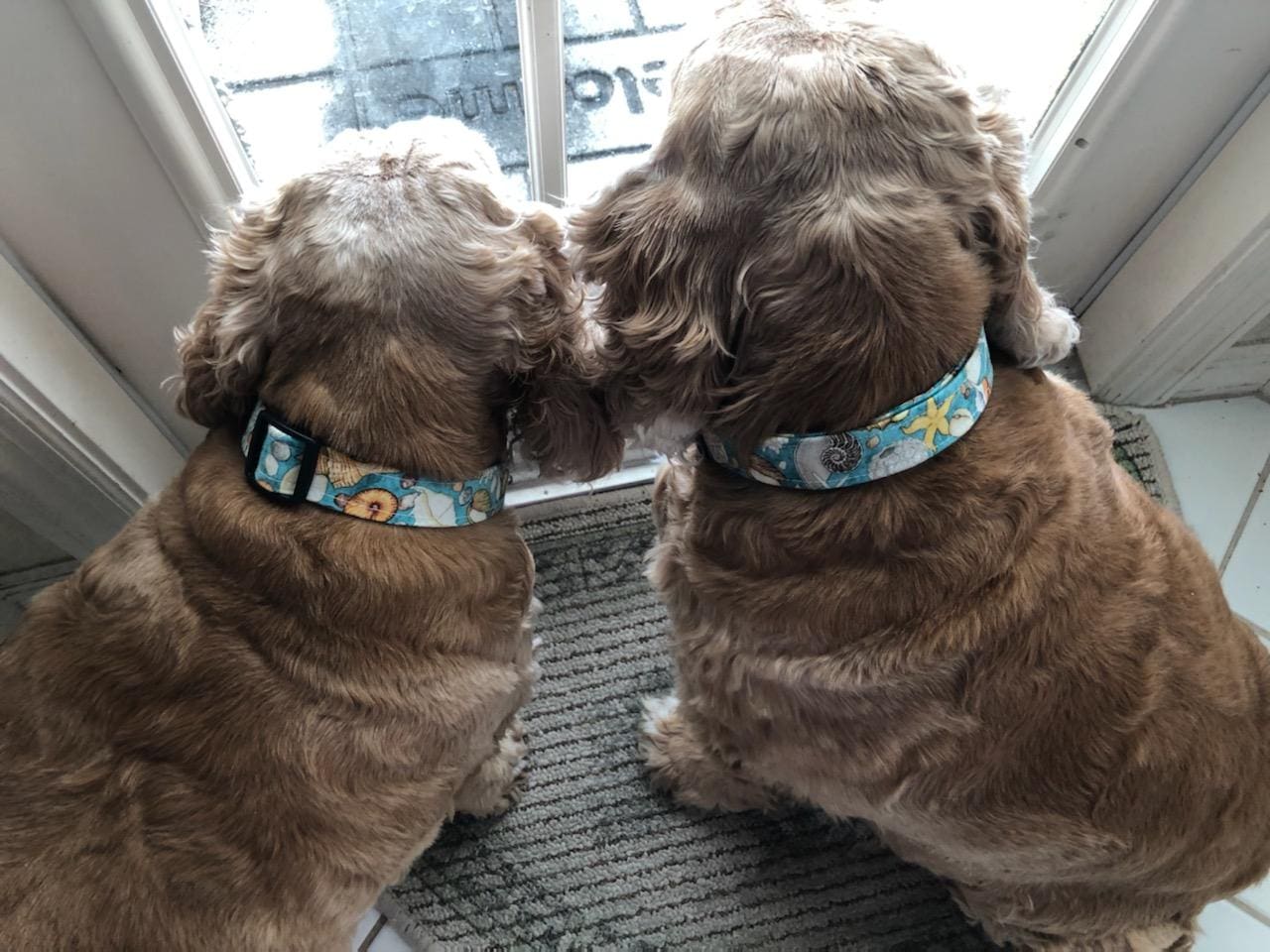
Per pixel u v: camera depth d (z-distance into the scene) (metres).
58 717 0.82
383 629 0.84
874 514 0.82
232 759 0.80
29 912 0.74
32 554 1.46
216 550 0.84
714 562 0.91
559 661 1.46
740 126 0.75
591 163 1.16
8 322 1.03
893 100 0.75
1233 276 1.32
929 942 1.30
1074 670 0.84
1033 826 0.88
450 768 0.93
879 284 0.74
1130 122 1.25
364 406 0.81
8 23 0.82
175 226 1.06
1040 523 0.84
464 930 1.28
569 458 0.95
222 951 0.79
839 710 0.90
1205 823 0.89
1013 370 0.90
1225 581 1.54
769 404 0.79
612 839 1.35
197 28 0.94
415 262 0.81
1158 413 1.67
